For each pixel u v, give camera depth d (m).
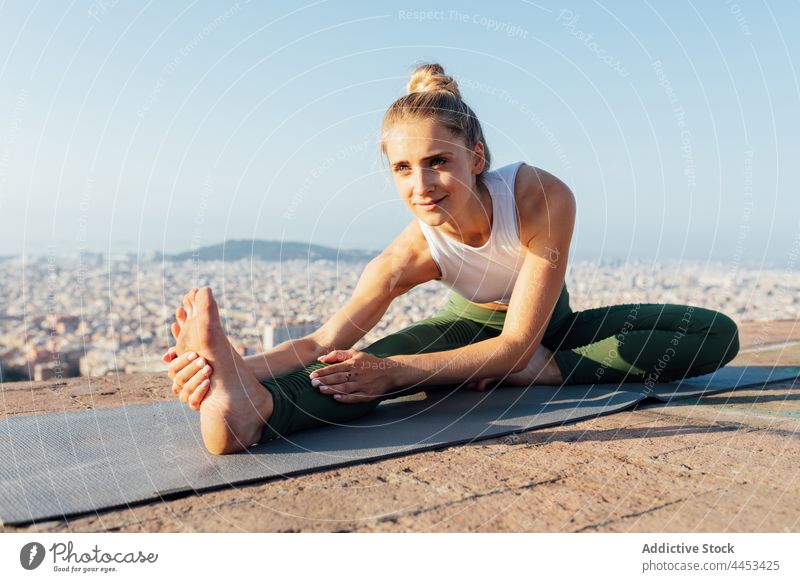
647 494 1.33
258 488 1.37
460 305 2.47
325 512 1.24
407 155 1.88
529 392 2.38
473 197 2.05
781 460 1.56
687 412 2.11
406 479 1.43
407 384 1.98
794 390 2.54
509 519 1.20
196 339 1.53
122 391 2.66
